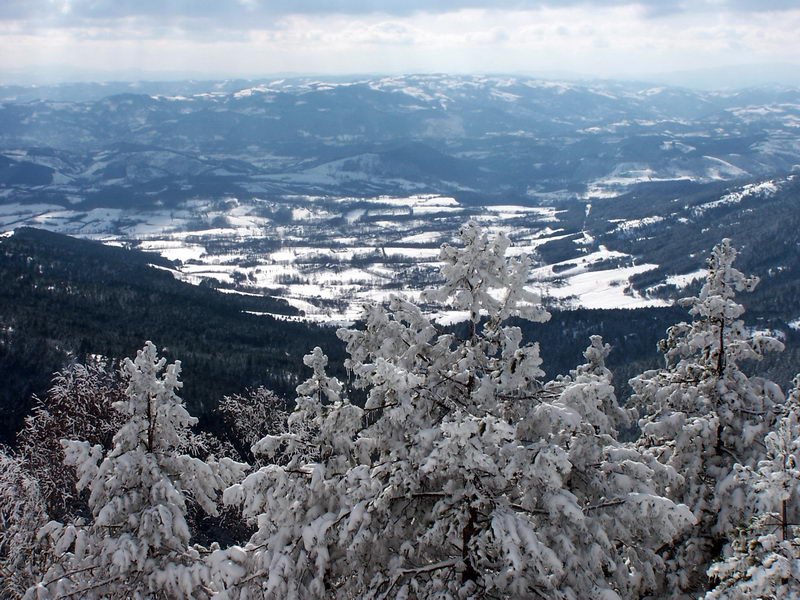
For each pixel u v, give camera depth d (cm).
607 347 2292
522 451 1391
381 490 1505
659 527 1398
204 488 2116
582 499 1540
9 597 2464
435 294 1588
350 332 1648
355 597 1580
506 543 1279
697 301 2350
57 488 3309
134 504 1988
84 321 11788
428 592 1432
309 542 1550
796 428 1647
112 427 3622
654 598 2202
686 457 2248
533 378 1567
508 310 1546
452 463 1316
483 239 1540
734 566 1515
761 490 1619
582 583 1398
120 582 1952
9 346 8488
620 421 2148
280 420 5456
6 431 6153
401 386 1393
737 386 2281
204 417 7144
